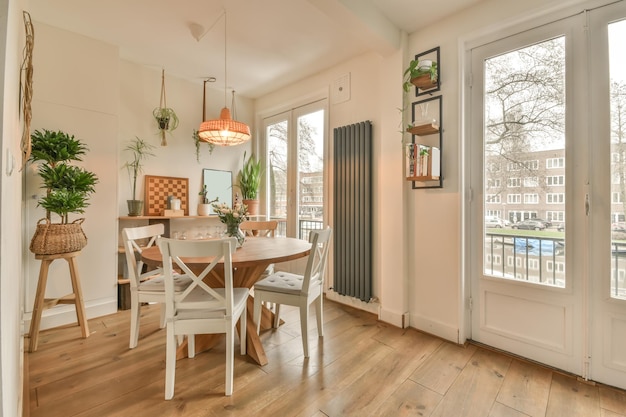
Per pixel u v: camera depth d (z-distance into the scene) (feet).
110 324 8.81
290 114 13.23
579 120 6.33
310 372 6.45
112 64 9.64
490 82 7.65
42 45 8.40
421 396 5.70
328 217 11.64
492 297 7.63
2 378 2.70
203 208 12.16
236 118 14.17
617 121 5.95
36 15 8.07
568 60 6.44
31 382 6.01
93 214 9.28
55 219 8.62
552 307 6.70
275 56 10.50
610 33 6.00
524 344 7.09
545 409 5.37
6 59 2.70
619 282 5.94
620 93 5.92
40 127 8.34
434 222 8.37
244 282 7.45
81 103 9.05
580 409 5.37
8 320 3.14
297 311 10.07
